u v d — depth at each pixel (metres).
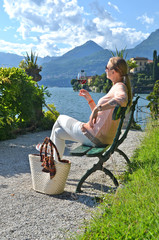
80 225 2.78
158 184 3.34
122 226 2.43
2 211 3.16
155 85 14.46
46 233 2.65
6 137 8.61
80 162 5.81
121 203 2.92
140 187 3.31
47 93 10.79
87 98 4.15
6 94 8.83
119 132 3.61
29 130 10.39
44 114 11.76
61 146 4.01
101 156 3.71
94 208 3.21
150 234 2.26
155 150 5.33
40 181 3.76
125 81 3.73
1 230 2.72
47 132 10.40
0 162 5.73
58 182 3.65
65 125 3.88
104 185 4.08
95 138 3.66
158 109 10.38
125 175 4.23
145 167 4.18
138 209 2.68
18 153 6.65
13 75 9.05
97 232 2.48
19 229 2.73
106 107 3.41
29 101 9.45
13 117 9.04
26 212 3.13
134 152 6.05
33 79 11.92
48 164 3.62
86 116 31.12
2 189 3.97
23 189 3.97
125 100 3.37
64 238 2.54
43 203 3.40
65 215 3.04
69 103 58.00
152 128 7.38
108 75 3.83
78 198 3.55
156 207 2.63
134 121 10.57
